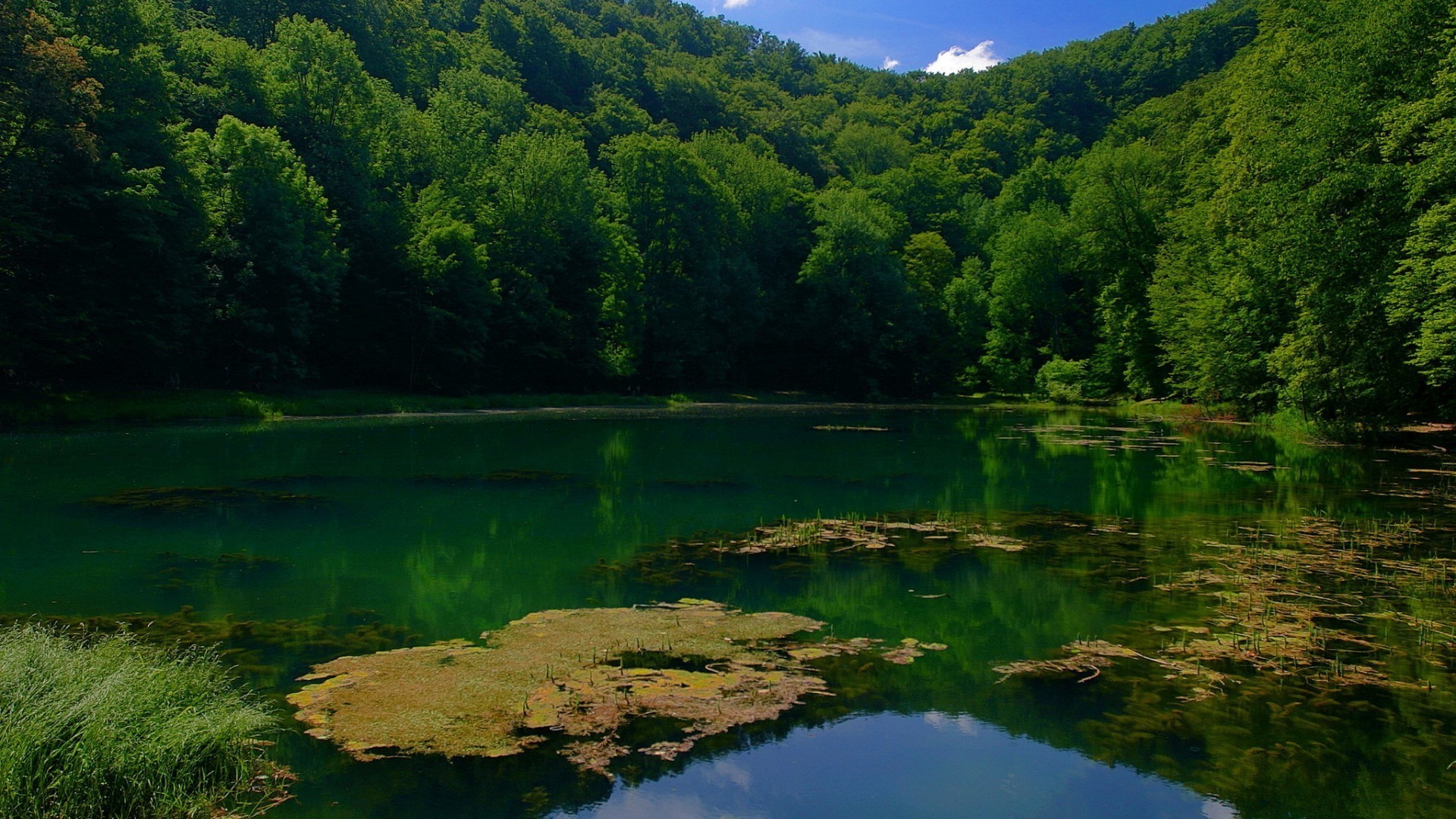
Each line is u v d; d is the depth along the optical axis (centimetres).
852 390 6025
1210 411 3884
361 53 6338
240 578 1029
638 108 8681
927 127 10862
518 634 800
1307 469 2036
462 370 4459
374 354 4144
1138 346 4650
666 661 733
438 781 525
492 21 8831
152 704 539
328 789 513
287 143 3619
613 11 12356
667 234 5594
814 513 1490
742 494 1680
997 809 509
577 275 5009
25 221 2620
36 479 1714
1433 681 712
